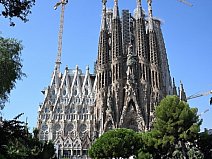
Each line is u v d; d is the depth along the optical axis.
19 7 22.23
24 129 24.53
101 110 129.88
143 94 133.25
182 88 151.50
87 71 157.62
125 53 144.25
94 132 127.69
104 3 154.12
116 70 136.50
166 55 182.00
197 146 77.81
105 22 149.50
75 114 142.25
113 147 81.94
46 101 144.62
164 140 75.38
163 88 142.75
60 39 186.25
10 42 56.22
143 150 80.88
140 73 137.50
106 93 134.88
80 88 151.62
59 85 153.75
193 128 72.62
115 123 126.75
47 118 141.25
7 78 51.41
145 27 154.50
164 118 77.69
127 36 149.88
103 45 144.00
